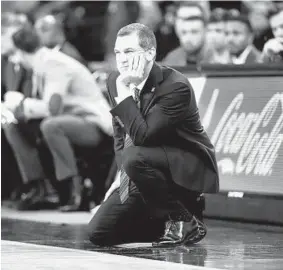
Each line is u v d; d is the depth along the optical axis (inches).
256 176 492.4
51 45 600.4
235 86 508.7
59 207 621.9
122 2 701.3
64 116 586.6
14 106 600.4
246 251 404.5
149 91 399.9
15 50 646.5
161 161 397.7
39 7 813.9
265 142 489.4
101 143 596.4
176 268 347.6
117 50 397.7
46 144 612.4
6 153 669.3
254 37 633.0
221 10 637.3
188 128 402.9
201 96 523.2
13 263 360.8
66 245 427.5
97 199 597.6
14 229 498.6
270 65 492.4
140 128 393.7
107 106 601.6
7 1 837.8
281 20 548.4
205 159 405.7
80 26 805.2
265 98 493.0
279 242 435.8
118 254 394.3
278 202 479.5
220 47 617.3
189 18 613.9
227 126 508.4
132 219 415.2
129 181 409.4
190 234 420.2
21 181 667.4
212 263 366.6
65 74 590.2
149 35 397.1
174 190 408.2
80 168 598.9
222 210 508.1
